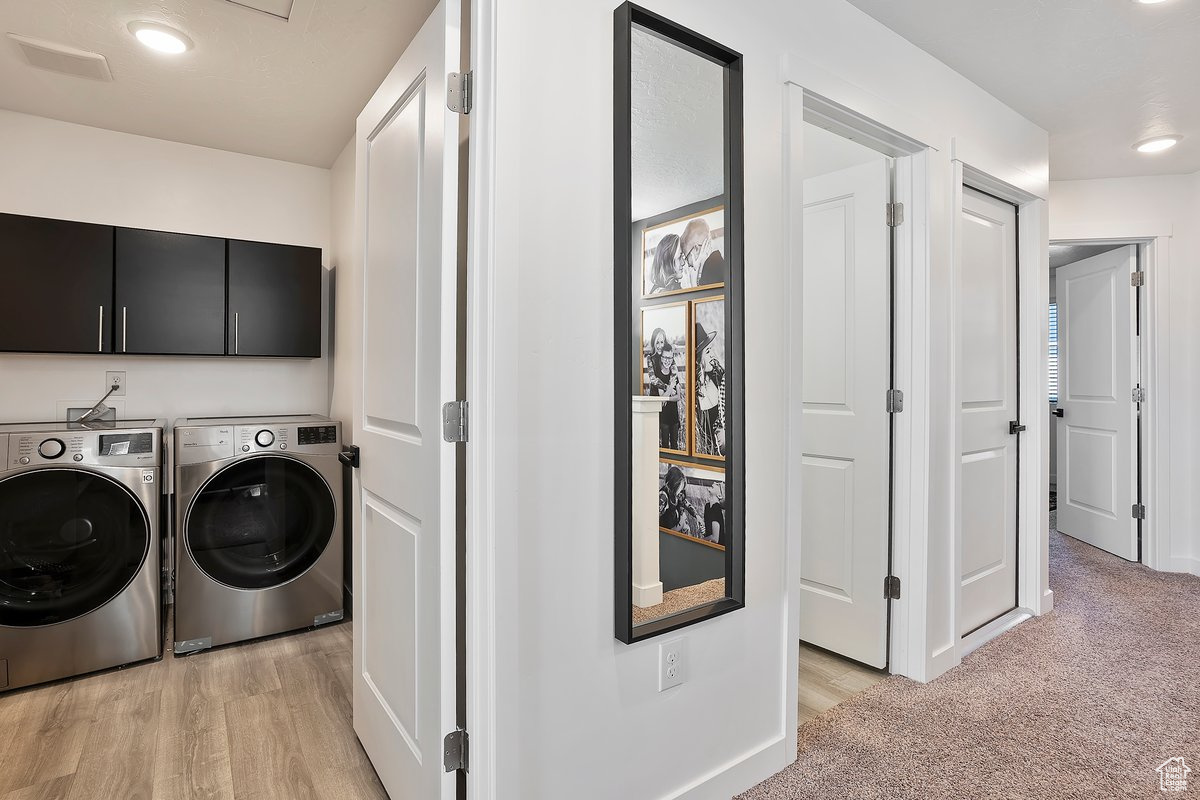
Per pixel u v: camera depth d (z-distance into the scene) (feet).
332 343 10.66
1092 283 14.03
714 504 5.22
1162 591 10.93
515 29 4.18
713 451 5.21
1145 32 7.03
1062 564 12.62
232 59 7.18
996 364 9.23
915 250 7.53
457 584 4.73
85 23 6.45
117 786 5.60
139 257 8.67
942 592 7.80
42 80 7.64
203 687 7.47
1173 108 9.02
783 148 5.80
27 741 6.29
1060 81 8.20
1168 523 12.28
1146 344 12.56
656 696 4.93
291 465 9.05
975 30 7.01
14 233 7.89
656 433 4.91
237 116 8.70
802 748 6.11
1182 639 8.78
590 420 4.56
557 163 4.38
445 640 4.35
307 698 7.24
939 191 7.64
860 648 7.98
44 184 8.73
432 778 4.50
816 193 8.45
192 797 5.47
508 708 4.16
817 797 5.39
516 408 4.19
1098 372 13.83
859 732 6.40
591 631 4.56
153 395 9.64
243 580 8.68
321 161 10.53
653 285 4.82
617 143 4.61
